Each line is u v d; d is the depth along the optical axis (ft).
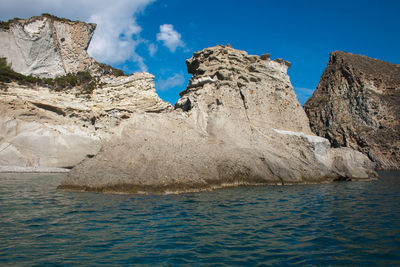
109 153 57.52
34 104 111.45
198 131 72.95
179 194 48.70
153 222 31.07
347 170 80.89
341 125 178.91
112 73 151.23
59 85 127.54
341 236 27.68
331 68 212.23
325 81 209.67
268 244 25.25
